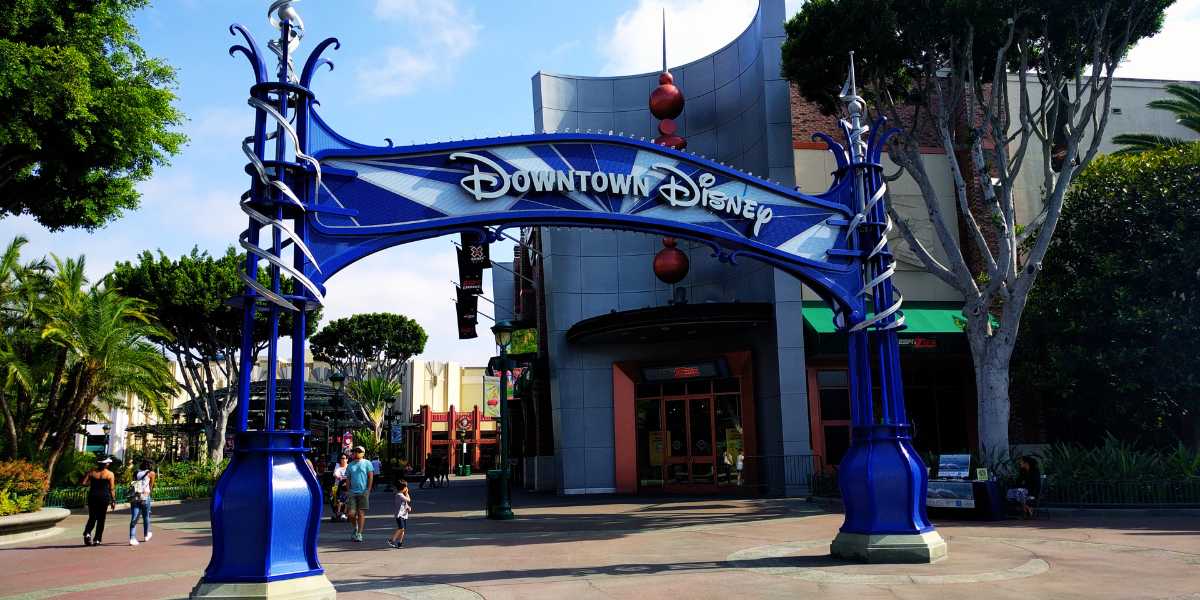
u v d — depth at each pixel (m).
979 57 19.84
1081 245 23.23
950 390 26.78
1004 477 17.12
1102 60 18.42
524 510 21.12
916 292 25.66
